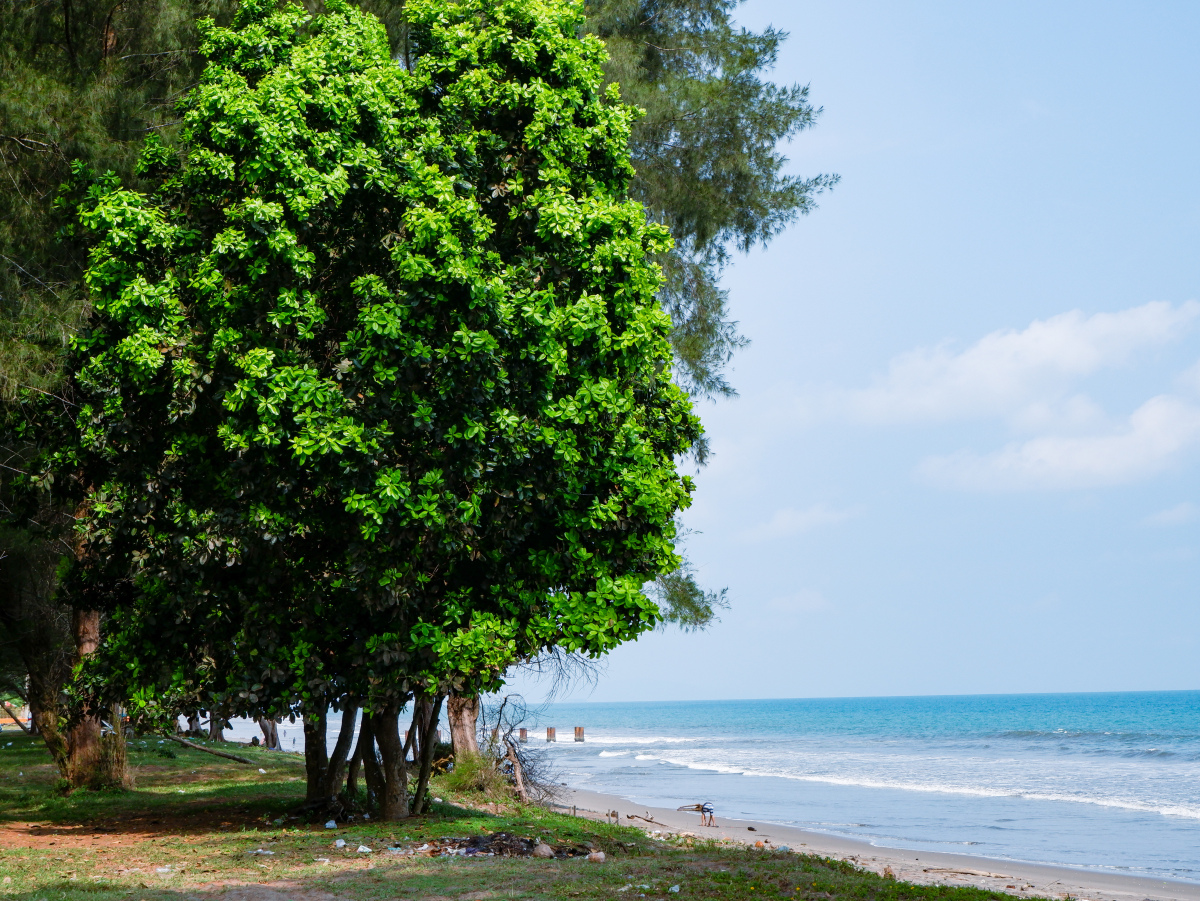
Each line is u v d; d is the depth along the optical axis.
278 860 11.83
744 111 21.69
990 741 69.38
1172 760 49.81
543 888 10.06
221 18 16.91
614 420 13.89
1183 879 19.36
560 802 28.75
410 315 12.23
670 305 23.05
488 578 13.34
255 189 12.48
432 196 13.03
